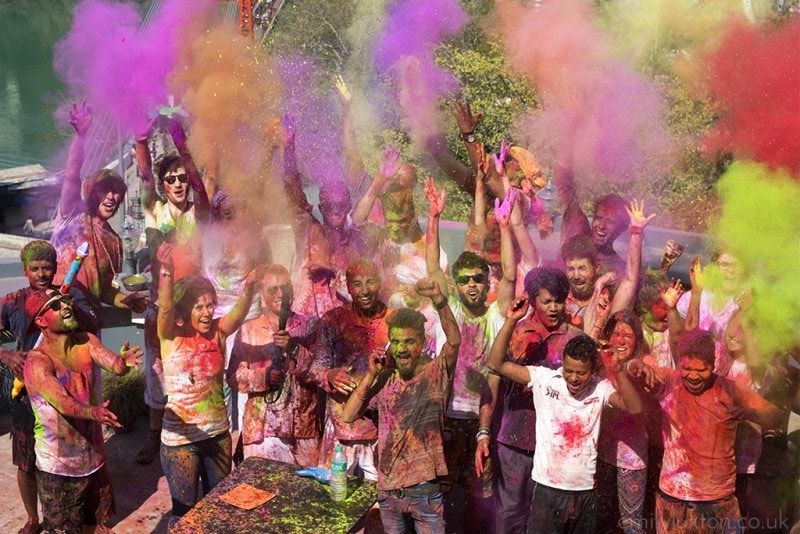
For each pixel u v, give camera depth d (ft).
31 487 16.69
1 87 130.72
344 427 15.75
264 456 16.72
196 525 13.52
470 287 15.69
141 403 21.49
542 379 14.06
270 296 16.22
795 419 20.13
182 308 15.55
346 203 18.62
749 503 15.96
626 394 13.76
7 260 26.32
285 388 16.55
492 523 16.11
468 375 15.87
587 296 16.31
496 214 15.70
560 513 14.03
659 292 15.93
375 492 14.49
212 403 15.90
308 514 13.84
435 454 14.10
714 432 13.82
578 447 13.84
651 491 15.42
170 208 19.60
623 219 17.65
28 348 16.60
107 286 18.67
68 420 15.07
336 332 15.67
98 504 15.83
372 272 15.40
